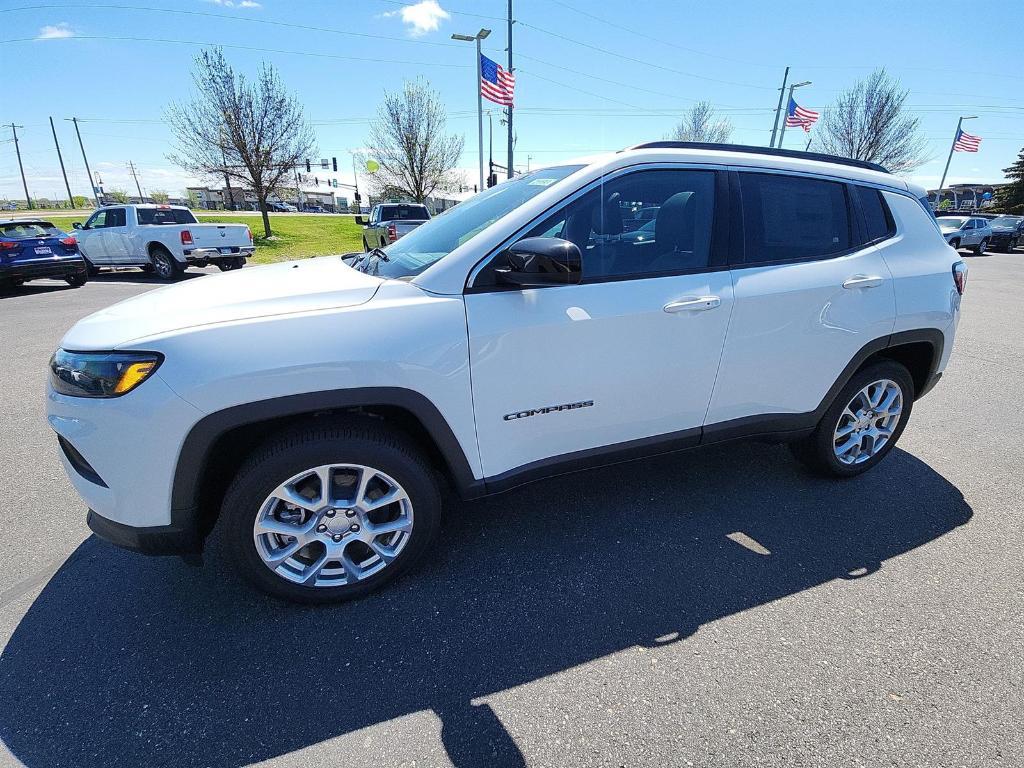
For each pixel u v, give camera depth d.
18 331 7.05
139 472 1.84
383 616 2.15
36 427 4.01
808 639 2.02
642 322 2.27
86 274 11.34
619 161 2.30
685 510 2.87
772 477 3.21
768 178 2.58
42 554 2.53
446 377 2.03
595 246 2.26
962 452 3.59
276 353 1.83
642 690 1.81
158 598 2.24
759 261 2.53
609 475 3.24
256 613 2.17
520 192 2.56
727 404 2.59
